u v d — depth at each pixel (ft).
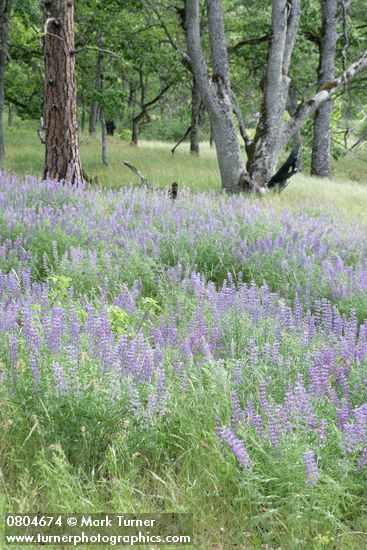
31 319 21.44
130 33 94.17
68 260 34.04
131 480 16.62
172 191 53.62
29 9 83.82
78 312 24.22
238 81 129.90
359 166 127.65
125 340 20.03
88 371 19.43
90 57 106.32
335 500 15.85
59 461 15.93
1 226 37.70
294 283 33.99
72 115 58.08
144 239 37.52
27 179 49.03
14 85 112.16
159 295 31.40
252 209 48.93
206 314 25.90
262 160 68.18
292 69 110.11
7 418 17.78
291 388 20.03
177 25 99.71
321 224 44.11
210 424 18.30
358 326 29.71
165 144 159.33
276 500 16.33
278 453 16.69
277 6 66.49
